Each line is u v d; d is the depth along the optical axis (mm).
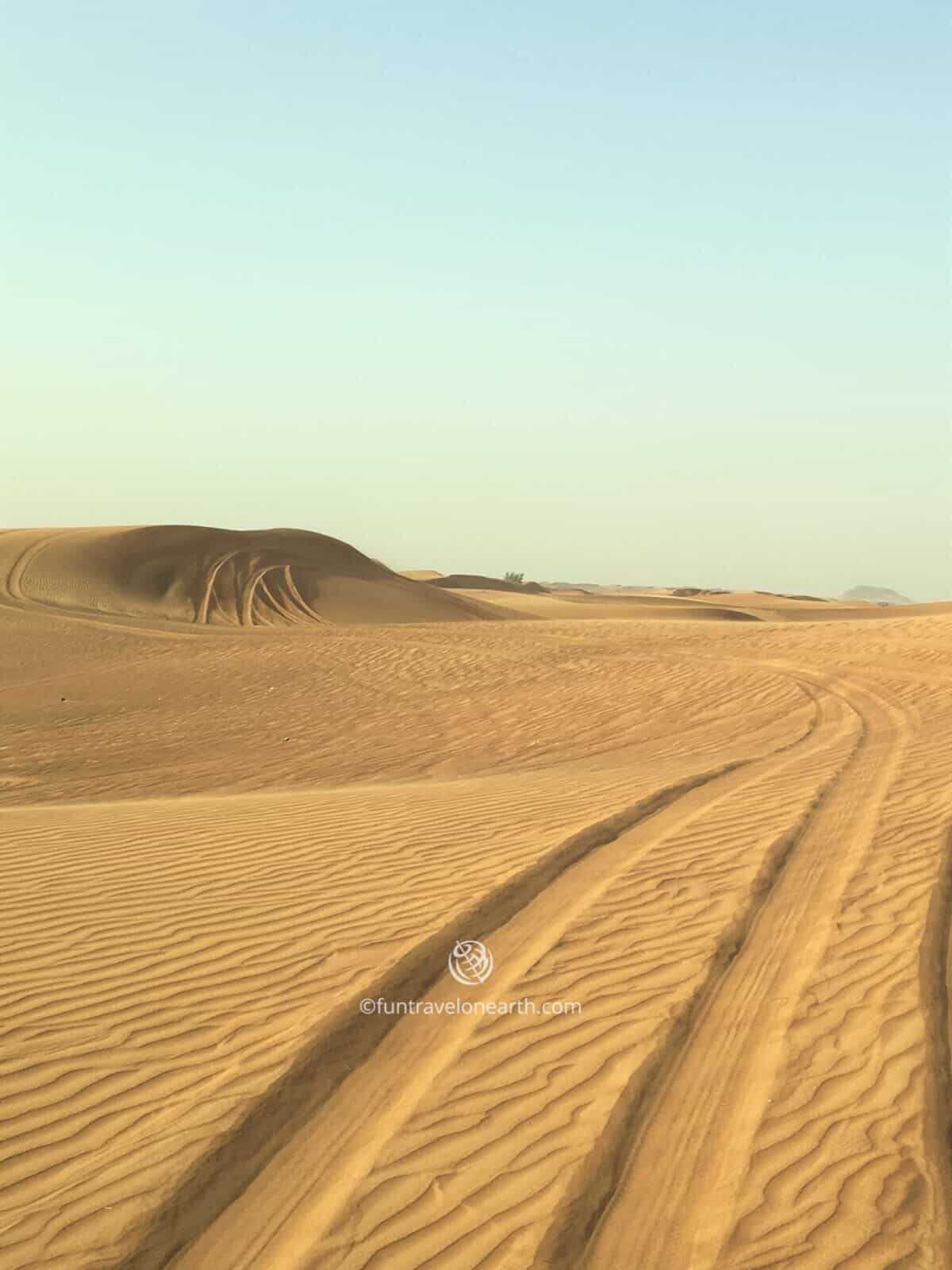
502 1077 5727
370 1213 4707
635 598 108938
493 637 37219
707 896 8180
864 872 8586
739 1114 5367
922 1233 4523
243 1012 6477
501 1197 4793
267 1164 5047
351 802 12242
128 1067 5883
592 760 16797
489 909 8023
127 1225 4660
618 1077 5703
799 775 12773
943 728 15797
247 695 25797
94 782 17516
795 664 24984
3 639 38594
